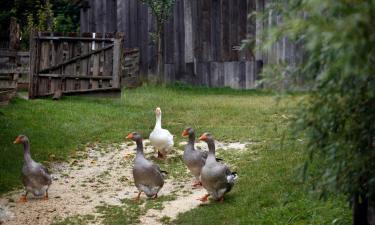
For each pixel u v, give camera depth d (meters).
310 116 5.38
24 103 18.28
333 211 8.28
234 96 21.44
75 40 19.89
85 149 14.10
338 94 5.38
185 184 11.39
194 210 9.55
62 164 12.87
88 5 27.42
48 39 19.86
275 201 9.30
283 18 4.80
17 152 12.91
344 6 3.67
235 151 13.20
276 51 22.34
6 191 10.88
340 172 5.66
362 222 6.66
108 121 16.69
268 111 17.22
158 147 13.01
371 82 5.10
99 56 19.84
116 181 11.80
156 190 10.47
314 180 6.50
